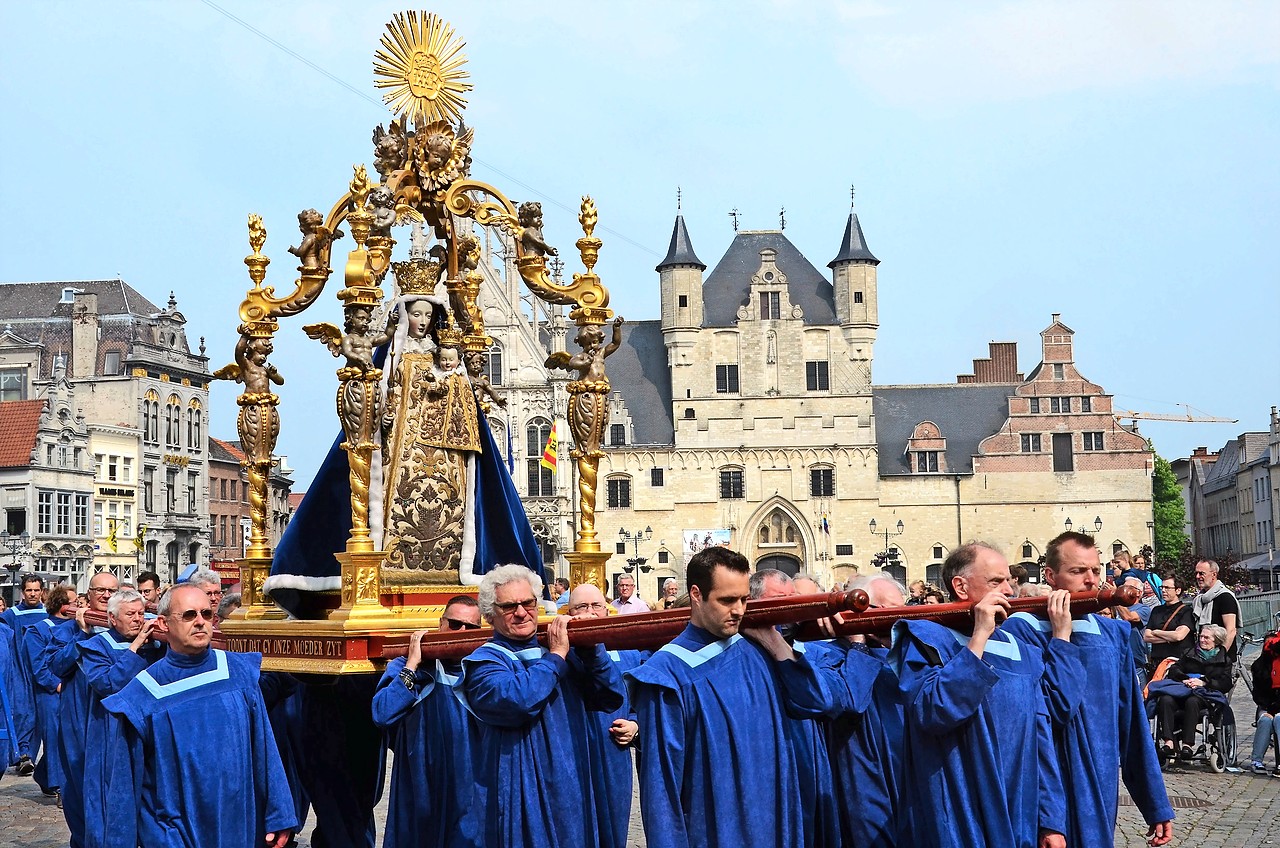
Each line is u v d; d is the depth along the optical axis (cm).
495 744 1040
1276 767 2239
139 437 10438
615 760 1130
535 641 1059
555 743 1030
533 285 1588
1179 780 2189
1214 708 2281
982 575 1015
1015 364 12188
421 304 1516
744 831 930
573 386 1595
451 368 1540
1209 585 2344
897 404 11794
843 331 11356
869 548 11269
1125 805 1938
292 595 1509
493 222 1579
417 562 1488
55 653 1728
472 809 1051
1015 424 11375
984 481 11331
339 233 1521
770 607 957
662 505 11269
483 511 1581
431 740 1100
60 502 9538
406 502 1481
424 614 1405
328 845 1406
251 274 1523
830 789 1025
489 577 1053
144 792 1035
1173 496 14225
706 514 11256
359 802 1419
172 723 1040
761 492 11294
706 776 934
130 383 10425
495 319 11044
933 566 11294
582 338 1595
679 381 11350
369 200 1474
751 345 11362
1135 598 972
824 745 1038
